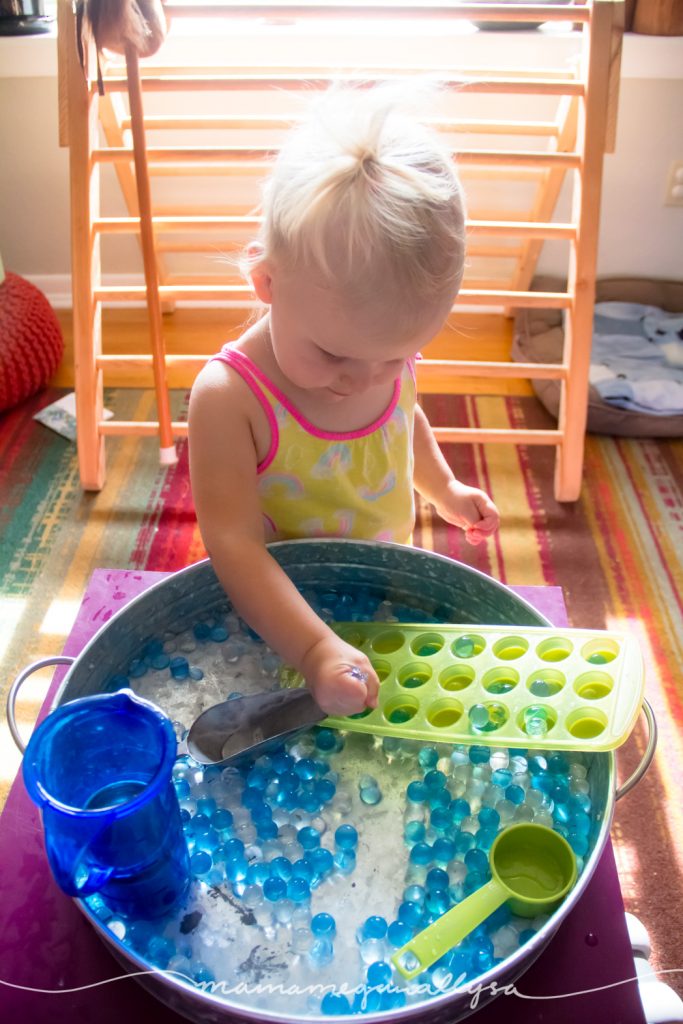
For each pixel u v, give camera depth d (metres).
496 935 0.63
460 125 1.59
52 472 1.71
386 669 0.77
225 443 0.79
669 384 1.86
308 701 0.73
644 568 1.53
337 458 0.85
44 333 1.84
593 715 0.69
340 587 0.90
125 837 0.54
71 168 1.41
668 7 1.79
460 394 1.94
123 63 1.57
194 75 1.59
